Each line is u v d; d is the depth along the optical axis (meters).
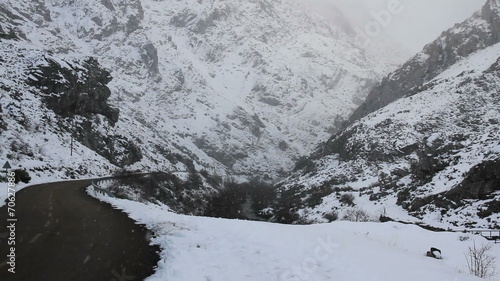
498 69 127.50
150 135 167.88
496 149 52.19
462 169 53.78
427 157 63.16
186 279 10.07
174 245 13.59
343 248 13.71
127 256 12.59
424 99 131.88
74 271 10.93
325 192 93.38
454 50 168.75
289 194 123.44
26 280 10.05
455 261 16.00
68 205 23.94
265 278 10.11
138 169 101.12
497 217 39.47
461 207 45.38
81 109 93.94
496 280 13.16
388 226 23.33
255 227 16.83
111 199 27.50
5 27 130.25
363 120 144.38
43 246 13.36
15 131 58.88
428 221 46.31
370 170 101.69
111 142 97.69
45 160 56.81
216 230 15.91
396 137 109.69
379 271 10.97
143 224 17.84
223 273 10.52
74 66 98.31
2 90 69.56
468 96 119.00
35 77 82.38
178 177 109.88
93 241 14.38
